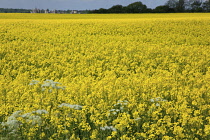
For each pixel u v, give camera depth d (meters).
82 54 18.55
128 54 18.39
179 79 11.58
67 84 10.12
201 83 10.63
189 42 23.33
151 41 24.27
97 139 6.13
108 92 9.03
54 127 6.41
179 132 6.17
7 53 17.17
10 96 8.19
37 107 7.13
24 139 6.07
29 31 28.06
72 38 24.30
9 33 25.97
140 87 9.98
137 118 6.79
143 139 6.42
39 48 19.72
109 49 19.45
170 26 31.80
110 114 7.39
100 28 30.27
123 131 6.62
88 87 9.71
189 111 7.32
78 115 7.06
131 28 30.73
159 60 16.12
